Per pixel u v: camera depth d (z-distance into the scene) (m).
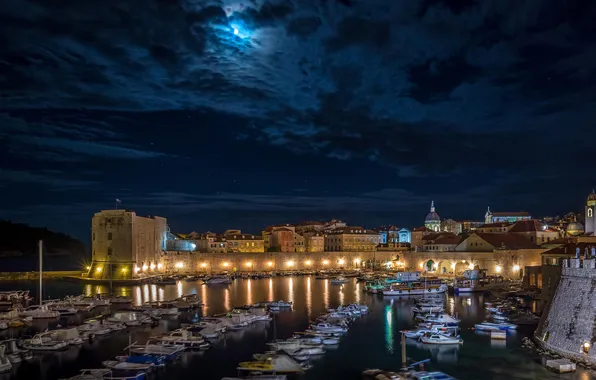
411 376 62.66
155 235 199.38
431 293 139.12
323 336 84.44
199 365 70.12
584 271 68.19
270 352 73.94
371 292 144.38
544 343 72.94
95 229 183.62
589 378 60.72
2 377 66.12
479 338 83.19
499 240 185.88
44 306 111.38
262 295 139.12
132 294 143.12
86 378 62.78
